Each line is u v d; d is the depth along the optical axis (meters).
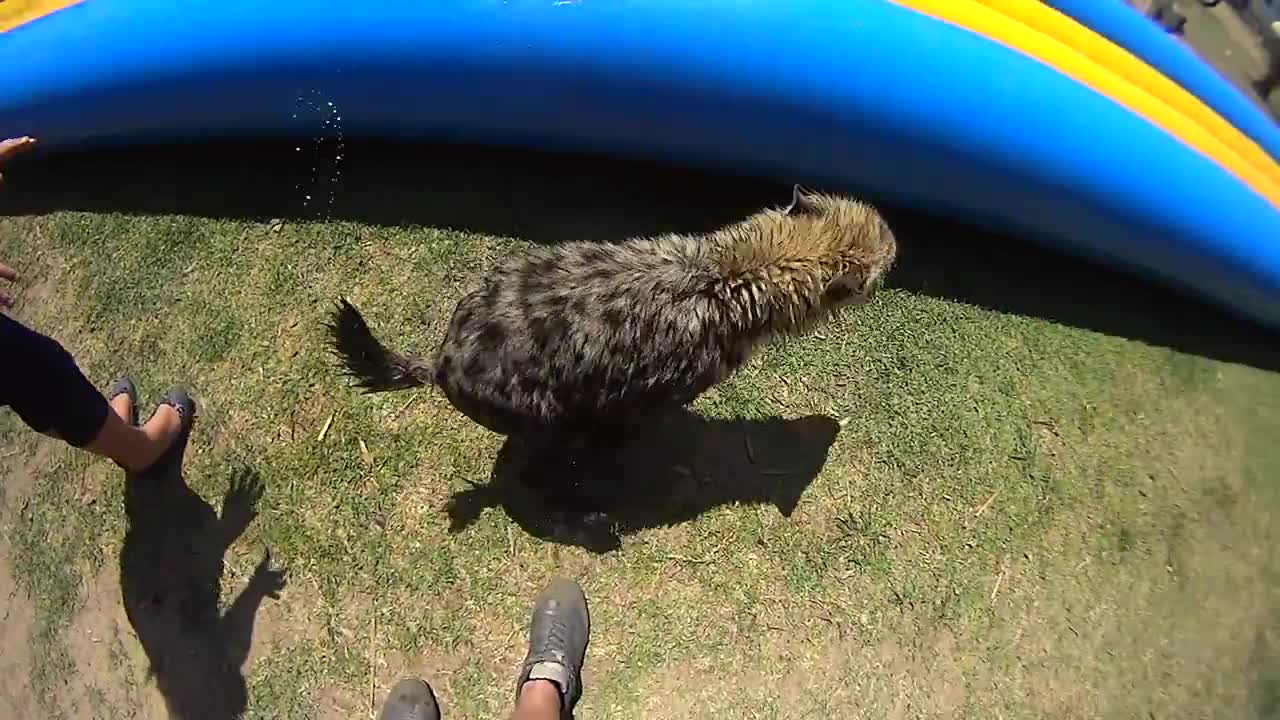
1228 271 2.16
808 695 2.00
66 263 2.41
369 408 2.24
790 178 2.34
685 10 1.99
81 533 2.14
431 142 2.50
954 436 2.21
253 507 2.15
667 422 2.23
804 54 1.99
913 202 2.31
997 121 2.00
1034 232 2.28
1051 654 2.03
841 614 2.06
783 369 2.27
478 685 2.02
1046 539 2.12
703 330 1.86
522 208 2.48
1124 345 2.29
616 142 2.33
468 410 1.90
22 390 1.69
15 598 2.10
